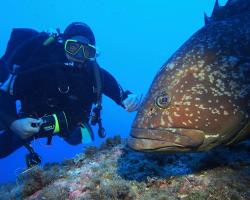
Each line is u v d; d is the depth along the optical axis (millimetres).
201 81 684
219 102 667
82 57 1223
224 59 697
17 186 1123
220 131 665
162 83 704
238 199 608
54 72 1202
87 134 1243
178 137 651
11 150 1428
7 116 1151
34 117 1223
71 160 1124
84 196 771
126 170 843
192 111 663
